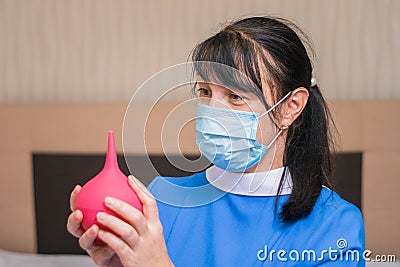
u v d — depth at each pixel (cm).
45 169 242
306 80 94
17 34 244
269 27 91
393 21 230
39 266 220
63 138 238
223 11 232
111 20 239
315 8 229
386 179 226
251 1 231
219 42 90
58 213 243
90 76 243
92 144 237
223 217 98
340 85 233
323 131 99
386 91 233
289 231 94
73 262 225
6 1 243
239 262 94
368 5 229
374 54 231
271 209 96
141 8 237
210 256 96
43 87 246
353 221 94
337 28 230
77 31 241
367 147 225
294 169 96
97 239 76
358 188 227
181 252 99
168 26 236
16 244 246
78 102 244
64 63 243
